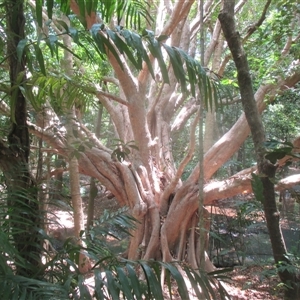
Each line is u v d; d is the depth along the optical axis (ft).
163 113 27.02
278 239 9.20
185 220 22.17
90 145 14.92
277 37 15.48
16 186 7.54
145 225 22.84
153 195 23.25
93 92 11.76
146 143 23.09
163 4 27.86
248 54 17.98
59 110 12.88
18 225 7.39
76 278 5.90
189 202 21.53
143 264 5.84
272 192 8.89
